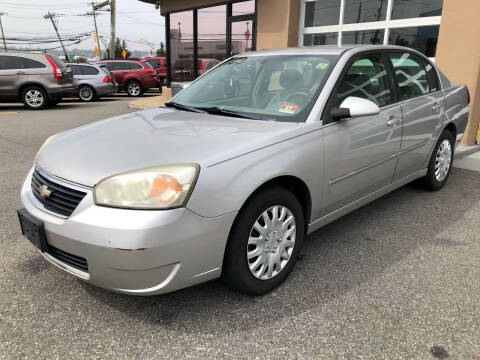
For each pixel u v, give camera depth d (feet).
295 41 30.53
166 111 10.57
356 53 10.46
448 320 7.57
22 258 9.84
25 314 7.72
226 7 36.14
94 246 6.59
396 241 10.87
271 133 8.17
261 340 7.04
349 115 8.95
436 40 22.29
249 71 11.07
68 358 6.61
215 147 7.47
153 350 6.80
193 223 6.78
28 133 26.22
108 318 7.62
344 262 9.73
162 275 6.75
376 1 25.17
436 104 13.24
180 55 44.27
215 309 7.89
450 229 11.64
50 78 38.88
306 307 7.96
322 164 8.86
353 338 7.08
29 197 8.04
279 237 8.34
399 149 11.53
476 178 16.51
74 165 7.41
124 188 6.63
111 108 40.27
